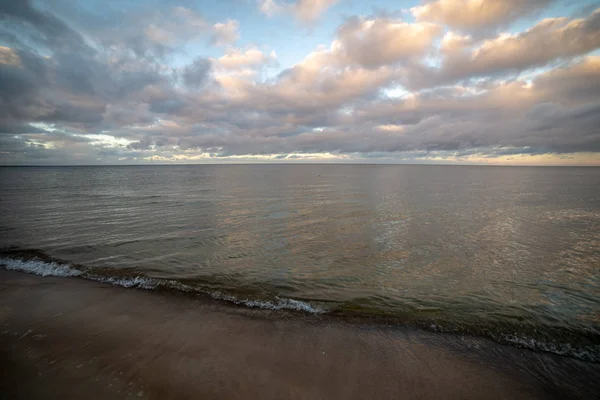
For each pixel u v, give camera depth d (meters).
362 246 13.20
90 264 10.44
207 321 6.45
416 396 4.32
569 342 5.89
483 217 19.84
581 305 7.66
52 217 19.64
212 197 31.19
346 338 5.86
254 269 10.22
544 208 23.48
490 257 11.73
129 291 8.14
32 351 5.24
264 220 18.84
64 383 4.44
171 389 4.33
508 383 4.64
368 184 49.31
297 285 8.88
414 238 14.59
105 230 15.86
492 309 7.38
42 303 7.28
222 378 4.59
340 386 4.48
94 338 5.69
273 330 6.11
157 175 89.94
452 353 5.42
